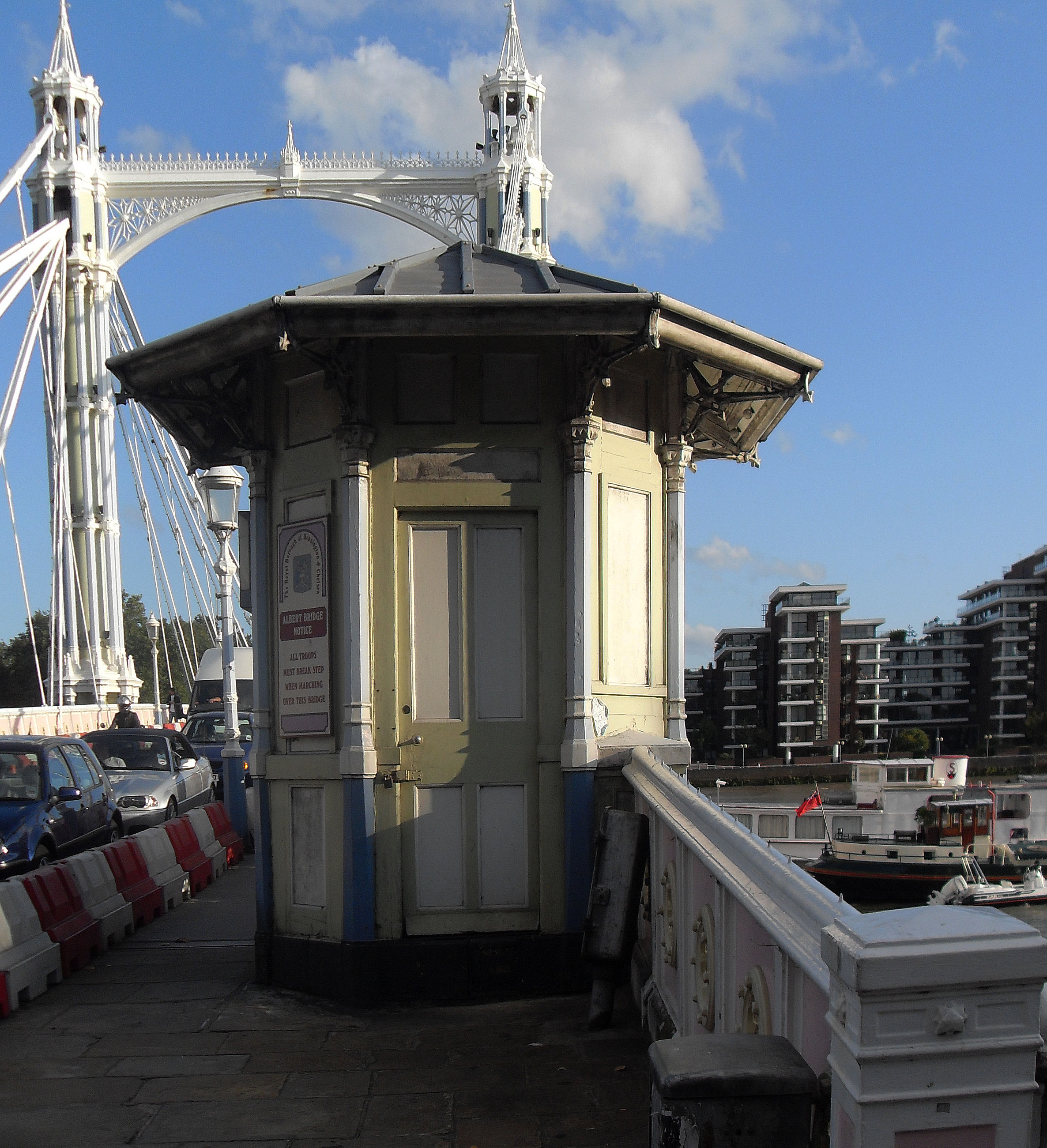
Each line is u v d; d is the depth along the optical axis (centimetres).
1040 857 4253
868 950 203
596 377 620
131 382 673
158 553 4775
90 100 4919
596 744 627
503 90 4988
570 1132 432
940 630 11988
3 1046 558
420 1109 459
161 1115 461
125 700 2364
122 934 859
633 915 557
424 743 628
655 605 691
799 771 7400
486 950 618
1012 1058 204
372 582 630
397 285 632
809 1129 236
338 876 629
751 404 762
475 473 636
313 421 661
